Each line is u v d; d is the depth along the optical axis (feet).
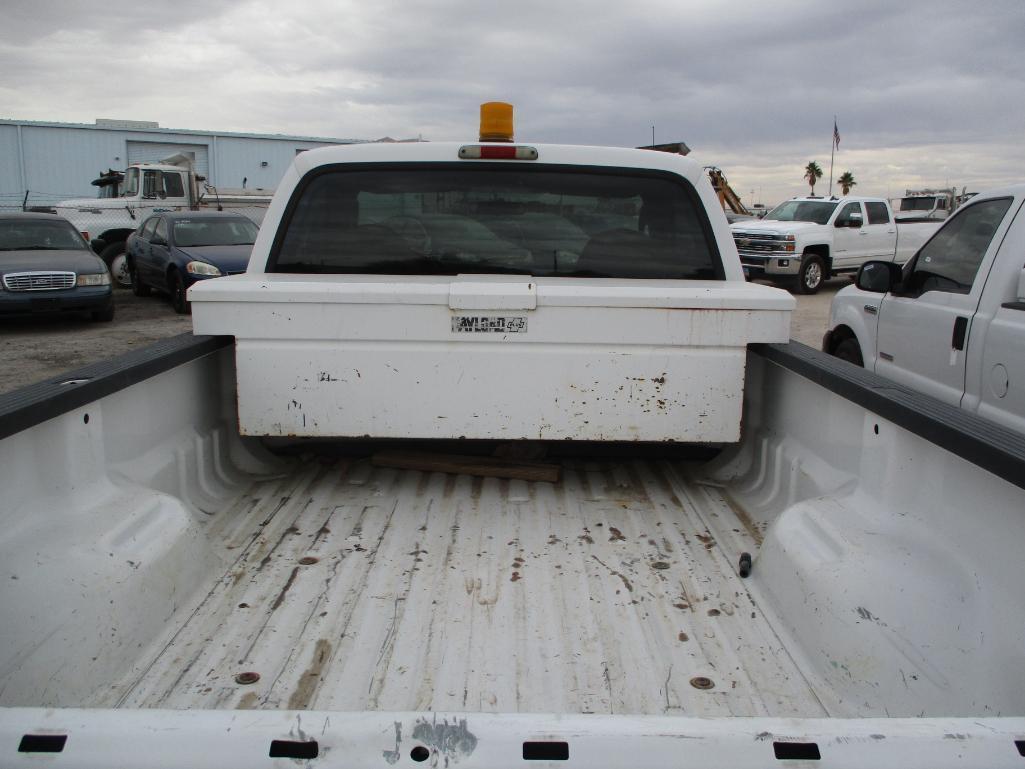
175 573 7.74
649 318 9.41
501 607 7.84
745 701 6.46
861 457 8.11
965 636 5.95
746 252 56.44
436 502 10.34
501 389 9.55
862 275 16.75
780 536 8.01
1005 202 13.56
